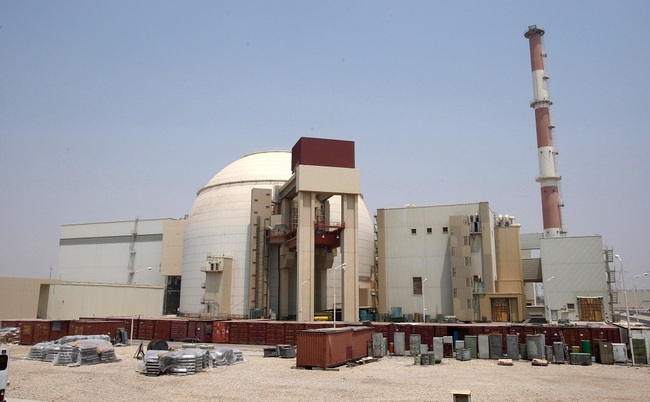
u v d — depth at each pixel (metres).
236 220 97.19
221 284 90.31
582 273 81.19
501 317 82.12
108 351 42.16
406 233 89.56
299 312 75.25
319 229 84.31
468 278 83.06
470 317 81.81
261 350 54.50
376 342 46.97
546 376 35.25
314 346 38.56
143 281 125.00
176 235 118.88
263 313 89.44
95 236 132.12
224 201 100.12
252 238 92.50
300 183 77.94
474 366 41.06
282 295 89.56
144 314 100.94
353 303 77.69
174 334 65.19
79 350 40.16
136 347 56.78
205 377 33.75
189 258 102.25
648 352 42.50
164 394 27.38
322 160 80.81
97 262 130.12
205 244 99.06
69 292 89.06
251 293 90.94
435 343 45.06
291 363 42.38
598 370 38.69
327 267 89.06
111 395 26.94
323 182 79.00
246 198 98.75
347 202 80.69
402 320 84.56
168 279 120.81
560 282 81.88
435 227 88.25
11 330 63.09
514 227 89.25
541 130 119.88
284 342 59.38
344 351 41.12
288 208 91.25
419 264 87.94
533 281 90.44
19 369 37.38
